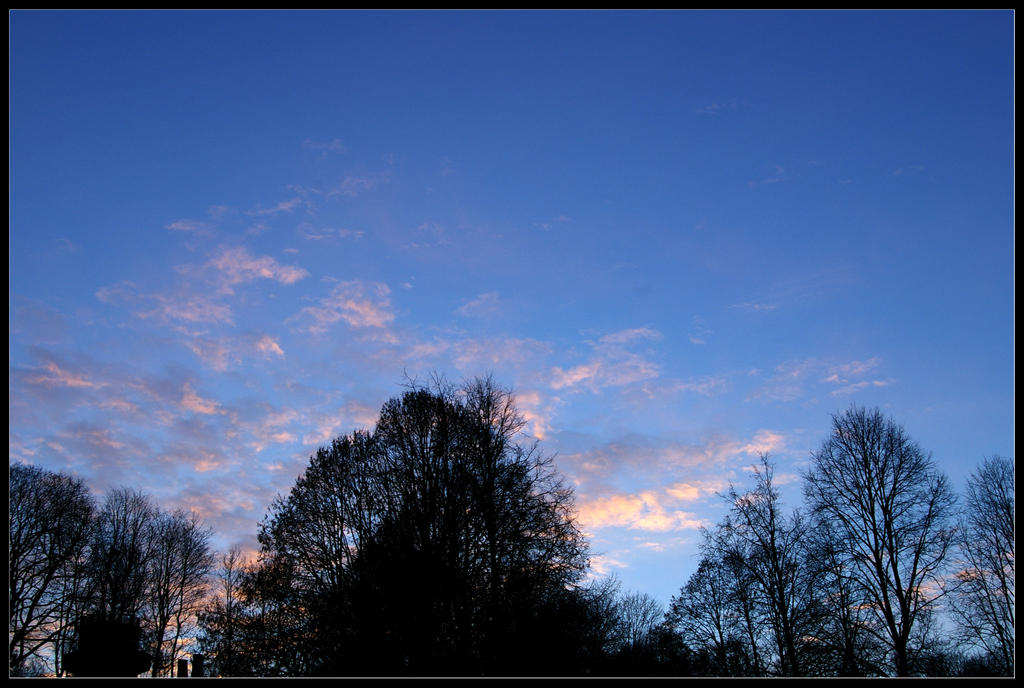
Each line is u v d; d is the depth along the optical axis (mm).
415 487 28531
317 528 28875
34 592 39000
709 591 33750
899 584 26750
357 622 25422
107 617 40594
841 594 27391
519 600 26297
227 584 48812
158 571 47406
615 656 31500
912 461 28688
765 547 29422
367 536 27812
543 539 27875
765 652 30391
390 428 30484
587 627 29000
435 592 25656
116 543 45906
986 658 27281
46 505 40625
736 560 30000
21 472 39906
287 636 26266
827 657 26547
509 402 31156
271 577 27750
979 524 28953
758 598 29453
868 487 28625
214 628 27531
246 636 26719
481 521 27531
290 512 29172
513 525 27641
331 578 27562
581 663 28766
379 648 25078
